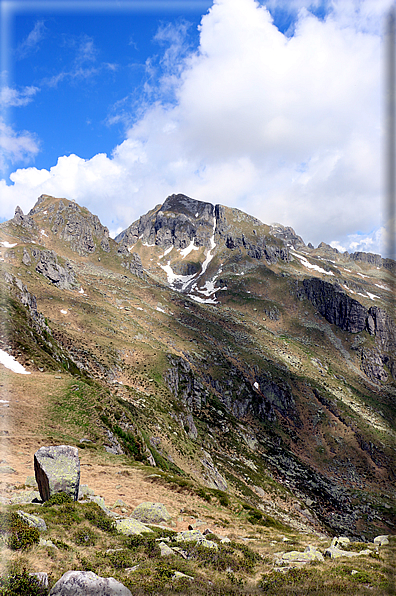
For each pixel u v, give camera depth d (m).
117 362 148.00
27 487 28.38
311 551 23.50
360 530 137.25
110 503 32.16
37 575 12.60
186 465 94.56
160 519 28.95
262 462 162.25
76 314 189.25
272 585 16.12
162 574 15.26
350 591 15.16
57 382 70.50
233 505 45.94
